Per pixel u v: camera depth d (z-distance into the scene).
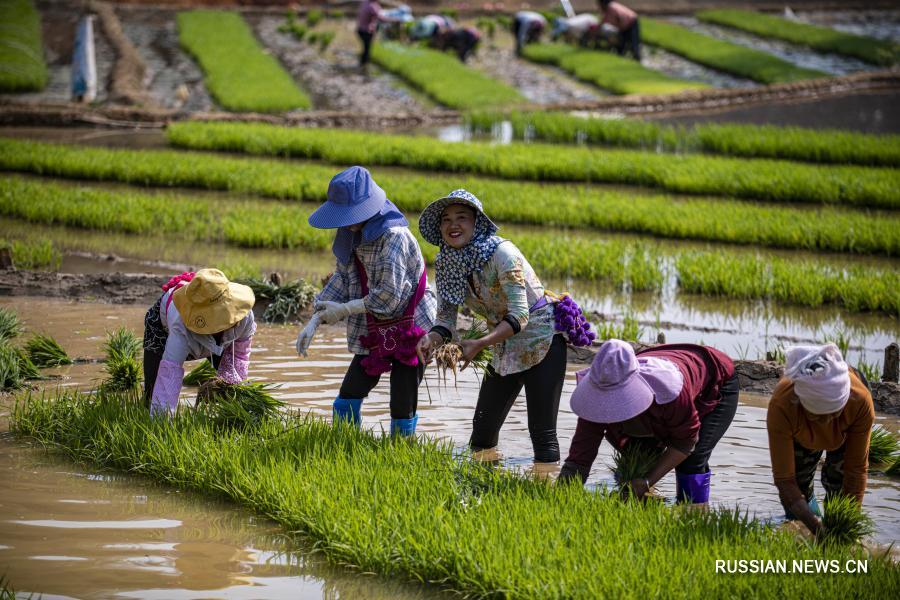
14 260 25.67
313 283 24.41
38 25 86.31
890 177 39.69
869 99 64.94
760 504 12.12
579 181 41.97
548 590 9.17
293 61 77.38
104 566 10.03
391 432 13.41
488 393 13.40
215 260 27.69
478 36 78.44
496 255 12.21
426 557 10.02
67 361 17.38
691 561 9.63
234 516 11.47
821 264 29.06
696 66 78.50
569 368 18.45
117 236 30.41
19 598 9.25
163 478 12.38
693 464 11.78
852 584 9.40
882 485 12.93
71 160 39.62
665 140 49.75
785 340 21.44
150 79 67.62
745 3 111.06
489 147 45.94
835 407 10.08
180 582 9.77
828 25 100.44
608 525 10.38
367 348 13.36
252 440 12.94
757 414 15.91
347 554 10.30
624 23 78.50
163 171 38.47
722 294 25.70
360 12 74.06
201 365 16.53
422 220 12.38
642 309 24.06
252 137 46.34
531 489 11.51
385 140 47.03
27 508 11.39
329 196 12.76
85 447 13.04
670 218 32.62
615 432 11.55
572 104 60.03
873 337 21.95
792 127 53.69
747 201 38.31
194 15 95.88
